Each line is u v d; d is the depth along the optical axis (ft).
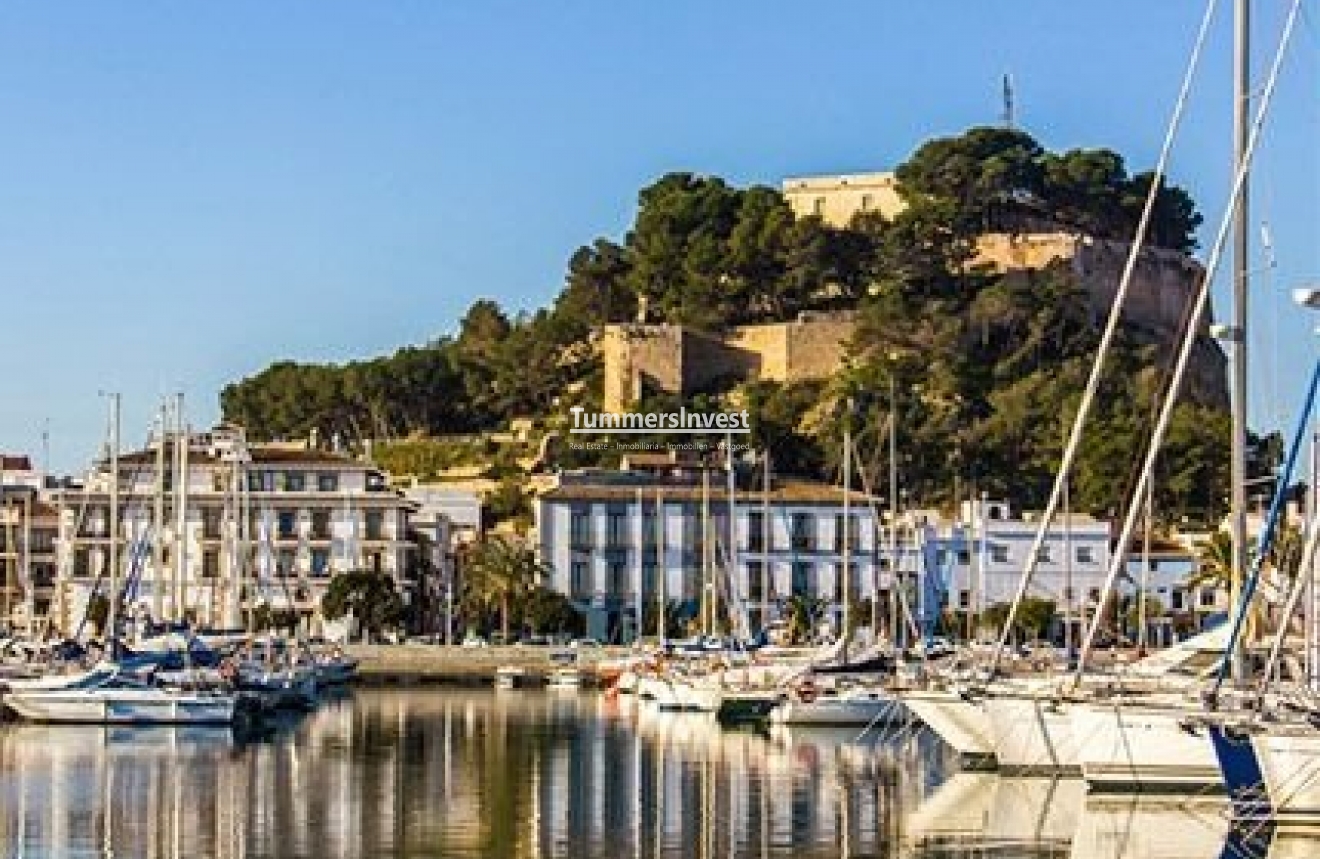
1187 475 640.58
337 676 471.21
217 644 395.14
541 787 230.68
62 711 313.73
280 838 185.37
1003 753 222.69
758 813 205.05
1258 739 178.09
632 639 620.49
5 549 641.40
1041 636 550.36
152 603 514.27
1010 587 602.44
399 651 538.88
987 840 182.60
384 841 183.83
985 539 594.65
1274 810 178.09
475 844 182.39
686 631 601.21
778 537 629.51
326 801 214.90
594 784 234.58
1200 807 194.59
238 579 495.41
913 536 605.73
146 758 263.49
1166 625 543.39
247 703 327.67
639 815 203.92
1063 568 573.33
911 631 483.51
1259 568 195.31
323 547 631.97
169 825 194.29
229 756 268.21
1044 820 194.80
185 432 442.50
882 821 197.67
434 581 646.33
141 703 313.32
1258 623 234.58
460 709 386.11
